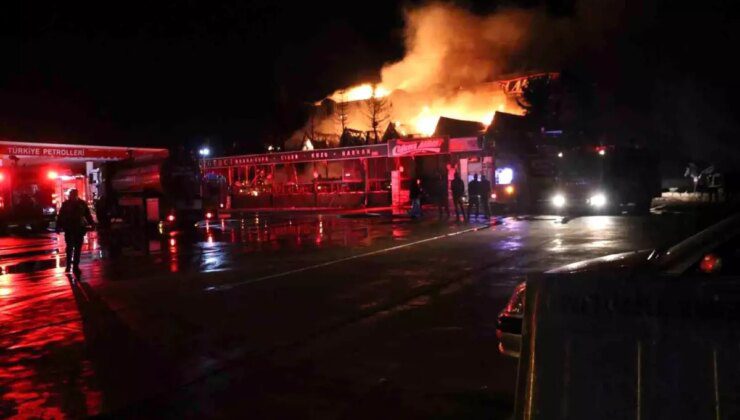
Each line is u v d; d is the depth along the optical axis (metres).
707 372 2.16
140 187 23.92
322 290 9.78
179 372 5.98
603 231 17.28
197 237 20.33
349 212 31.31
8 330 7.97
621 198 25.47
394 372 5.73
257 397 5.25
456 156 30.23
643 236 15.59
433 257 13.02
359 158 33.75
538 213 26.48
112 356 6.61
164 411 5.02
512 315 4.71
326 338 7.00
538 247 14.05
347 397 5.17
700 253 3.81
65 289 10.99
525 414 2.38
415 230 19.47
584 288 2.36
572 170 26.36
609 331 2.30
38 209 30.23
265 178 39.94
